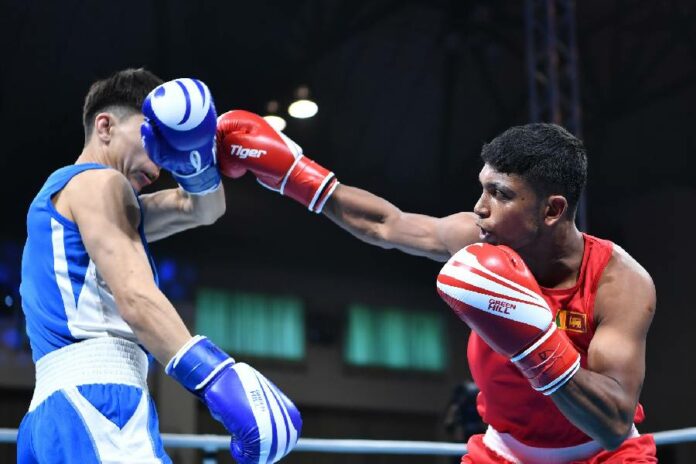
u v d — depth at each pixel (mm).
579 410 1893
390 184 12227
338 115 11523
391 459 12508
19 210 10305
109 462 1896
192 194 2318
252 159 2395
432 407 12781
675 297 12461
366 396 12406
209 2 9984
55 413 1931
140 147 2182
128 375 1997
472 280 1885
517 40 11164
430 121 12078
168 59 10078
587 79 11469
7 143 10117
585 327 2066
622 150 12555
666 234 12586
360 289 12750
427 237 2344
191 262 11602
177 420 10891
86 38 9805
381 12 10430
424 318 13078
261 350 11836
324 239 12484
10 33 9570
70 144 10109
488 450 2291
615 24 11227
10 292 10312
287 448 1808
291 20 10422
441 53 11508
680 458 12188
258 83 10281
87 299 2006
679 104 12211
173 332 1838
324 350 12305
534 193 1980
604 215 12883
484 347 2164
